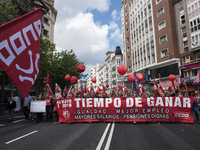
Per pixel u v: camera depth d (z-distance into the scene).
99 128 6.62
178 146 4.21
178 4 23.36
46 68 19.84
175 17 23.92
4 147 4.33
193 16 20.70
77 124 7.76
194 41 20.45
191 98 7.77
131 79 10.05
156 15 26.95
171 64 23.89
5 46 3.16
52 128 6.87
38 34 4.04
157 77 27.02
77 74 26.89
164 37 25.27
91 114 8.09
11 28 3.32
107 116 8.01
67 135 5.50
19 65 3.39
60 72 24.67
